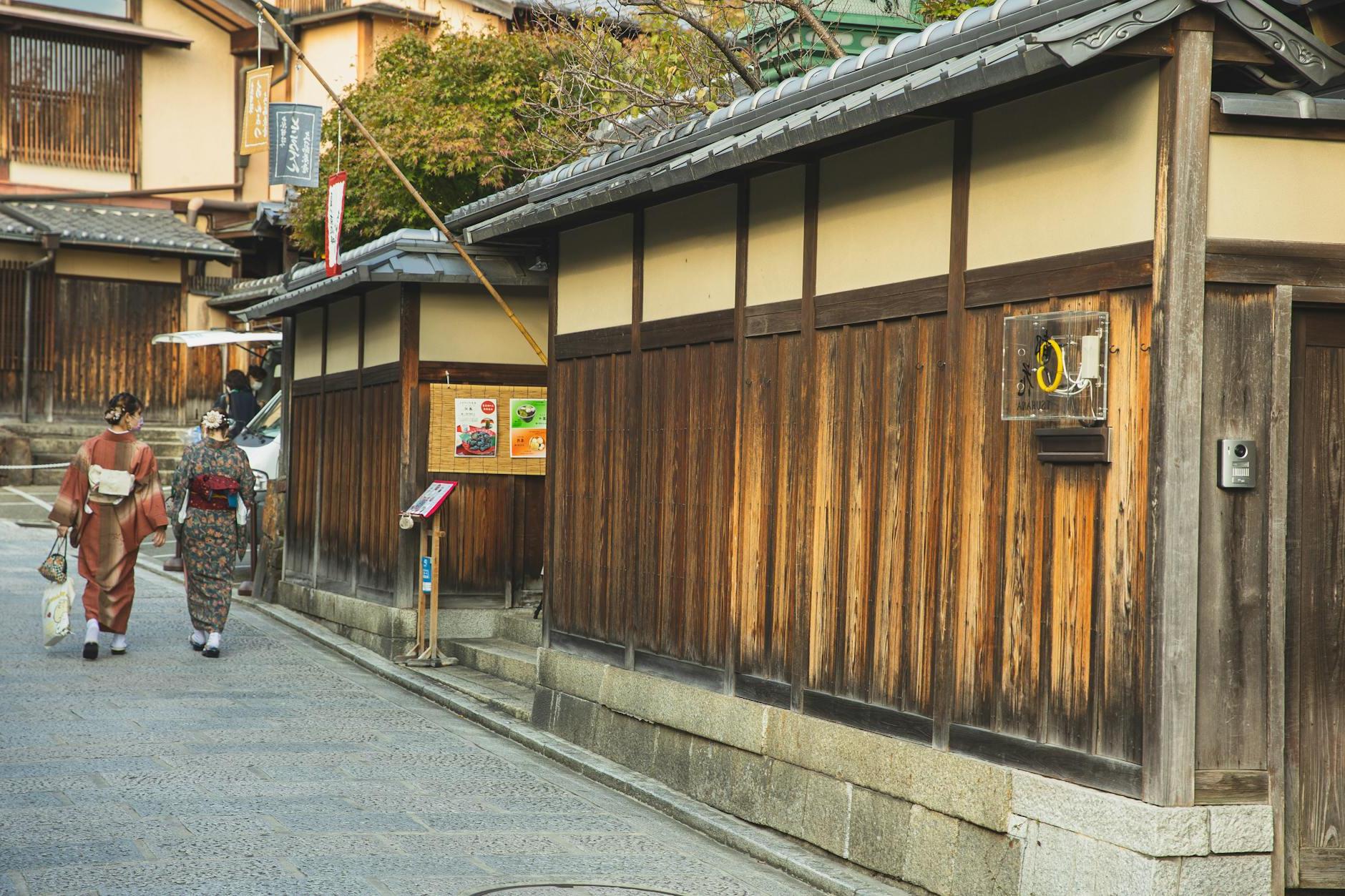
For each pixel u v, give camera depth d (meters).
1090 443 5.31
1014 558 5.73
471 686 11.16
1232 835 5.03
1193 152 4.99
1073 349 5.37
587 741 9.26
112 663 11.60
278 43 31.94
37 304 28.22
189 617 14.30
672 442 8.56
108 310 29.03
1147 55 4.96
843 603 6.87
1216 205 5.08
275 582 15.90
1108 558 5.25
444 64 21.56
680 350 8.51
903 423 6.45
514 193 10.34
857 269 6.82
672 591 8.49
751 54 13.41
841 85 6.52
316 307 15.17
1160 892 4.93
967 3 13.21
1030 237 5.68
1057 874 5.36
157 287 29.56
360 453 13.56
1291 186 5.16
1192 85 4.97
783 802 7.20
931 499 6.23
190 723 9.41
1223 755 5.12
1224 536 5.14
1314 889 5.25
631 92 14.85
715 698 7.86
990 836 5.74
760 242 7.67
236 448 12.47
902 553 6.43
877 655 6.59
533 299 12.62
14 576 16.30
